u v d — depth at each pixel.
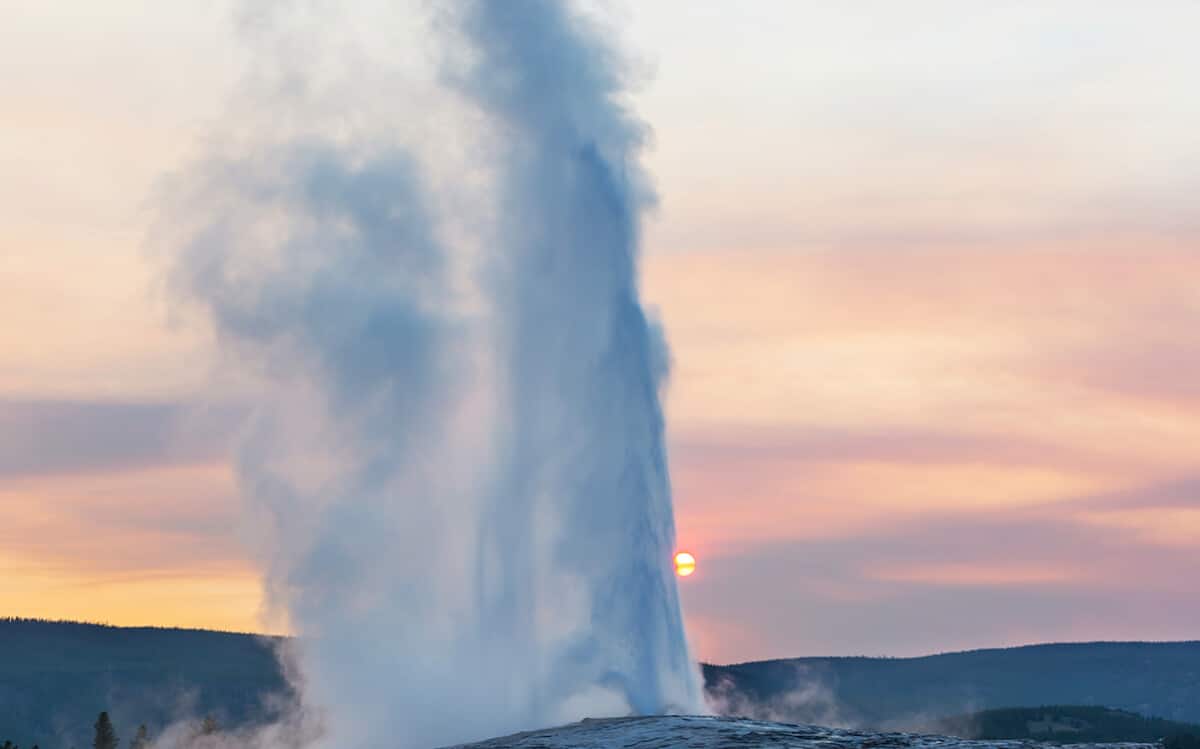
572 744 85.62
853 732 86.94
